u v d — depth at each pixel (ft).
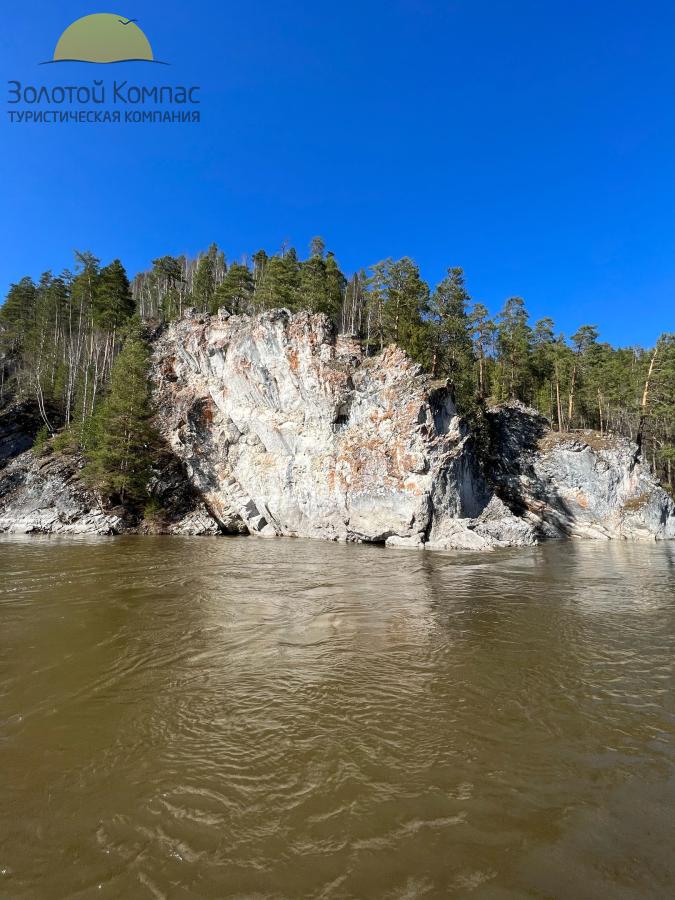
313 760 19.49
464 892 12.88
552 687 27.17
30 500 130.41
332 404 122.42
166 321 187.32
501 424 157.48
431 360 143.54
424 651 33.14
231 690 26.37
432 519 104.83
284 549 93.76
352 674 28.86
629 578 63.72
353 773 18.60
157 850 14.46
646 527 133.28
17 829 15.39
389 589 54.34
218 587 53.62
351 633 37.17
